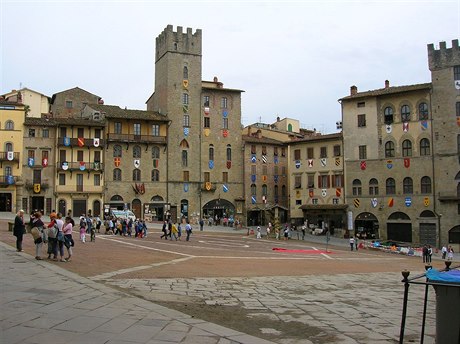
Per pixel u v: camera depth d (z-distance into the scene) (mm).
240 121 105188
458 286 8922
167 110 99500
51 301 14945
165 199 97250
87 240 46906
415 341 12680
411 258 60844
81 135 92500
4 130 88125
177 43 101562
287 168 109562
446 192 79062
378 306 17656
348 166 88250
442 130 80312
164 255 37469
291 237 81250
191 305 16500
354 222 87000
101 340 10883
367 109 87375
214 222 98875
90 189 92125
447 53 80688
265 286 21922
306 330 13680
